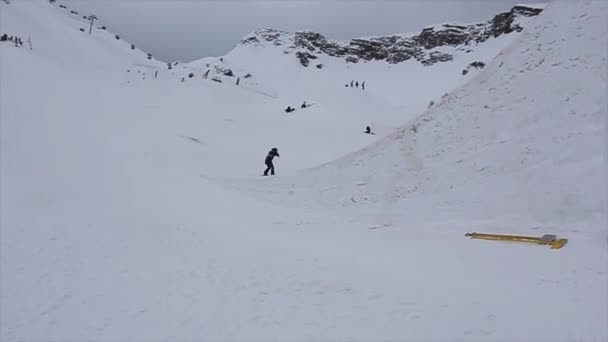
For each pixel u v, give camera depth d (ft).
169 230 34.22
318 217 41.81
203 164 67.15
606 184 31.63
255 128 104.01
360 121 131.03
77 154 57.57
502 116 46.83
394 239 31.45
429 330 15.55
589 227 28.91
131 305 19.60
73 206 40.68
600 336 14.29
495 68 54.95
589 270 21.29
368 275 22.48
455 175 43.24
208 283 22.17
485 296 18.62
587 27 47.47
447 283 20.67
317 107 140.26
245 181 58.29
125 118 88.63
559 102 42.47
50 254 27.86
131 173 54.03
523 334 14.78
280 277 22.72
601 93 39.58
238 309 18.65
